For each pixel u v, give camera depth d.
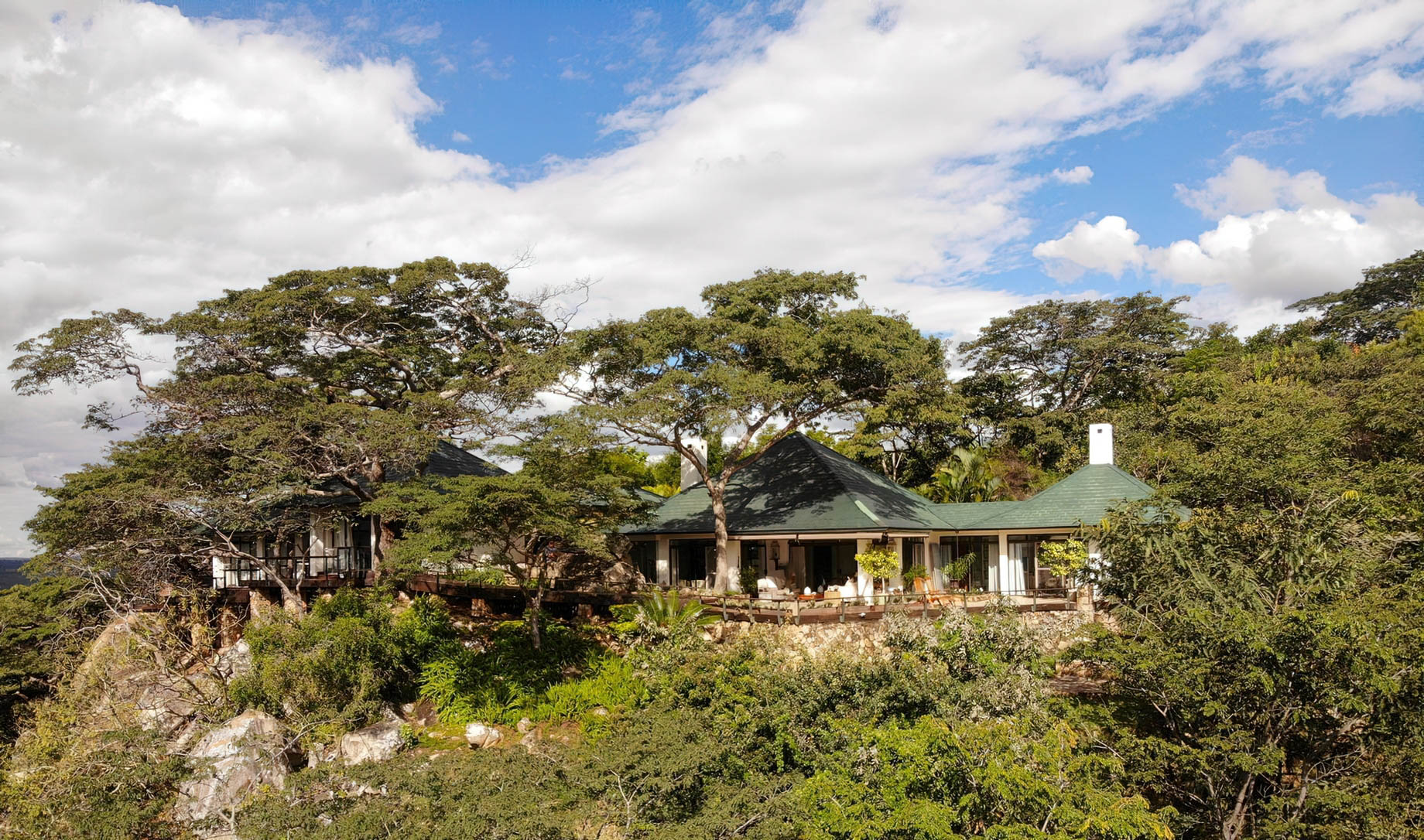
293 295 29.67
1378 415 31.75
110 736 17.83
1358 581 19.31
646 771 14.95
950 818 13.67
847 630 24.72
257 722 20.14
